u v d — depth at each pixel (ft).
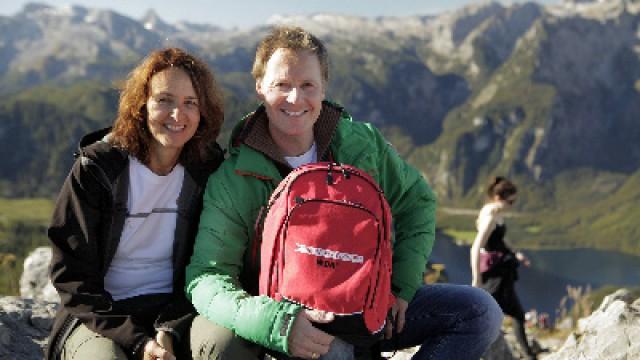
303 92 6.06
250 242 5.99
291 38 6.14
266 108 6.21
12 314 9.39
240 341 5.32
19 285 19.06
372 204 5.40
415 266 6.16
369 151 6.36
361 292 5.15
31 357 8.50
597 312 14.17
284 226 5.32
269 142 6.18
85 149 5.95
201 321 5.54
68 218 5.85
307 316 5.15
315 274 5.19
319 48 6.20
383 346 6.21
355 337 5.22
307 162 6.39
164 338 5.62
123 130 6.02
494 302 5.99
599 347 8.79
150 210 6.13
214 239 5.82
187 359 5.65
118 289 6.15
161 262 6.22
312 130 6.40
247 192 5.96
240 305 5.27
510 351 14.16
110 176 5.93
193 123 6.11
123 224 6.02
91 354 5.64
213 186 6.06
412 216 6.44
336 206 5.31
